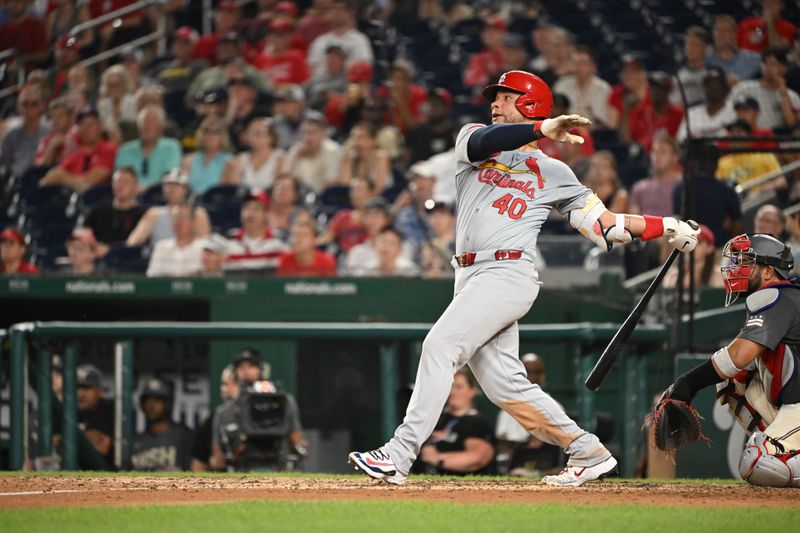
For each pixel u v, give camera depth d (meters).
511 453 32.00
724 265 21.17
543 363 36.38
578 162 46.09
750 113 35.56
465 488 19.73
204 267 41.88
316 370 39.44
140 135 51.28
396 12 61.78
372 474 19.03
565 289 37.53
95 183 52.06
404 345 38.91
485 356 19.44
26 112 55.34
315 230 43.22
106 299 39.56
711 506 17.42
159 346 39.06
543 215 19.08
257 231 42.62
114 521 15.29
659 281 19.78
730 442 29.14
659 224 18.97
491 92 19.95
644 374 31.08
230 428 31.53
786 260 20.84
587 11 58.66
